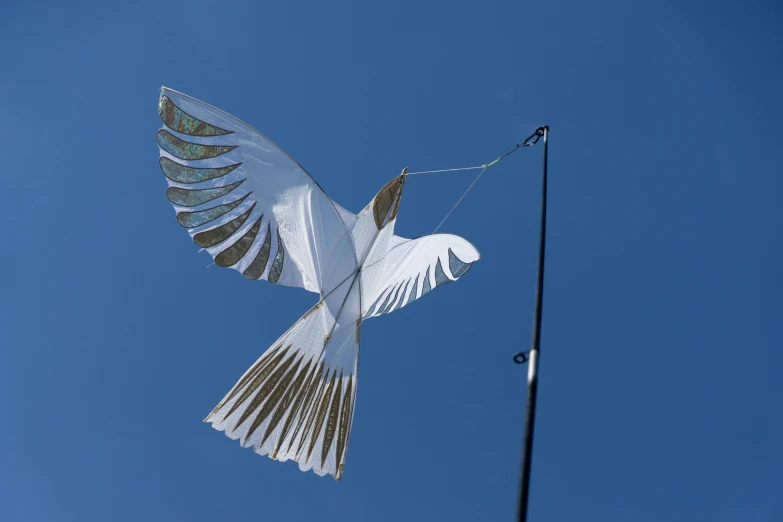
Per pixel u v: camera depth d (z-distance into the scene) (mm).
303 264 9859
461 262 9766
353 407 9156
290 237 9844
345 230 10375
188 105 9430
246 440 8414
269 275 9641
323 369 9195
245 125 9812
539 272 6027
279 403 8766
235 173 9625
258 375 8859
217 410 8461
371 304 10133
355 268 10250
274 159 9984
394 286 10227
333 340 9484
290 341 9234
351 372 9383
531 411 4902
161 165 9117
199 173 9359
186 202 9219
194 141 9398
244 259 9523
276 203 9852
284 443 8531
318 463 8508
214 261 9375
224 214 9453
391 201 10898
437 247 10289
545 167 7266
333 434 8773
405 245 10727
